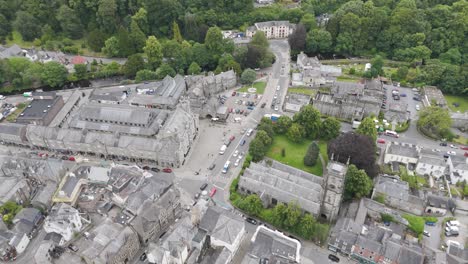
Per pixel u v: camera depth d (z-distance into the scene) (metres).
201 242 167.00
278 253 163.00
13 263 168.75
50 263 162.00
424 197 194.12
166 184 193.12
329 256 171.25
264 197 191.88
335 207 181.62
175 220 188.38
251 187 197.88
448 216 191.38
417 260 156.75
